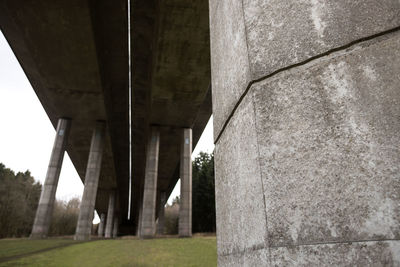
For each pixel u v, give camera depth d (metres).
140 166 40.91
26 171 59.03
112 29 18.42
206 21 16.58
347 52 1.10
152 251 14.51
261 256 1.05
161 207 47.12
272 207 1.05
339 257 0.89
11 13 16.02
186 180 26.84
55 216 56.22
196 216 35.59
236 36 1.53
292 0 1.30
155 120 27.84
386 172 0.91
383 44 1.04
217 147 1.78
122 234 68.69
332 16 1.17
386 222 0.86
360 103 1.01
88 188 25.47
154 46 19.16
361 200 0.92
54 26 16.73
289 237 0.99
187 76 21.38
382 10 1.08
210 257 12.58
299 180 1.04
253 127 1.21
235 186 1.38
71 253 14.16
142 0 16.61
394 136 0.92
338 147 1.01
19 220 44.41
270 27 1.32
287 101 1.16
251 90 1.27
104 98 23.86
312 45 1.17
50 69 20.38
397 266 0.80
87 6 15.37
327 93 1.08
